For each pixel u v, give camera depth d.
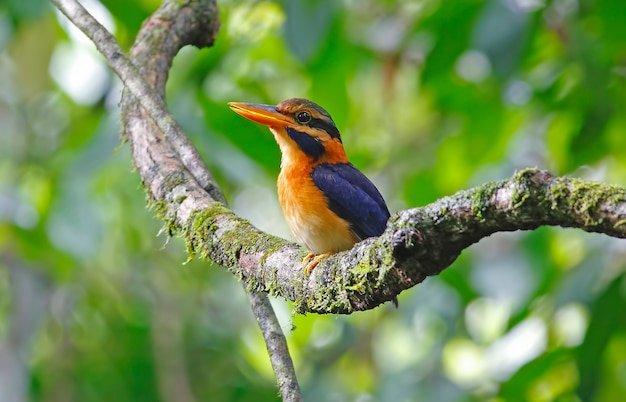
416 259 5.18
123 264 13.50
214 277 14.33
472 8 11.12
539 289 10.64
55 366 13.46
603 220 4.42
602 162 13.08
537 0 10.87
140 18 11.69
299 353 13.75
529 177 4.61
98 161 10.49
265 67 13.30
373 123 14.95
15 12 11.15
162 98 8.09
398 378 12.38
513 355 11.86
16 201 11.56
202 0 8.73
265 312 6.39
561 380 12.06
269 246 6.39
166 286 13.80
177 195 6.96
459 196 4.91
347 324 14.19
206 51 11.87
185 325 13.62
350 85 14.36
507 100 11.85
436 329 13.53
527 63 12.25
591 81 11.01
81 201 10.41
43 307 13.23
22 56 13.59
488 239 11.60
